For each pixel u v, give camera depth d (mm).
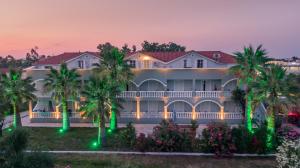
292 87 28969
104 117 31766
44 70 43750
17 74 36844
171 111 44969
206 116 41969
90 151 30266
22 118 46562
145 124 42312
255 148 29672
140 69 42719
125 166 25125
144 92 42656
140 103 45219
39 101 45844
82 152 29922
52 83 37750
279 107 29438
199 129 38938
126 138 31844
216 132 29406
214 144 28969
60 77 37062
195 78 42438
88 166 26250
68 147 31594
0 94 35562
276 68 30281
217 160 28141
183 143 30469
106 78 35250
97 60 50656
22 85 36594
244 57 35781
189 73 42500
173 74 42688
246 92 36594
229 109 44594
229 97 41719
